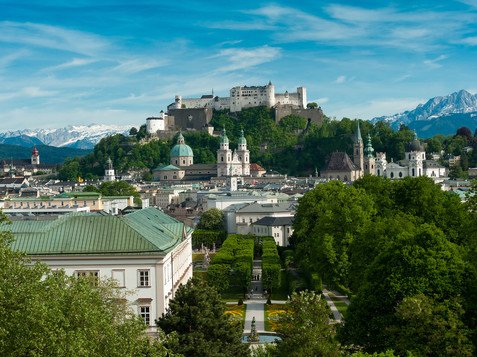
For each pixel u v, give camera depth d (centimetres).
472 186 16938
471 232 16250
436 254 13775
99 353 10275
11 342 9462
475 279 13438
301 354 13262
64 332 9544
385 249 14800
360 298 14138
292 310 14262
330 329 13888
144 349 11206
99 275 17550
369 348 13650
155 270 17550
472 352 12238
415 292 13375
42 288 10369
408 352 11212
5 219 13138
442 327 12144
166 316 13850
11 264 10519
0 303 9756
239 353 13725
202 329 13538
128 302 16212
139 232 18162
